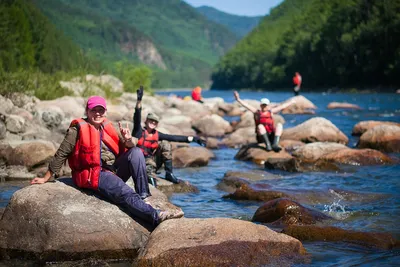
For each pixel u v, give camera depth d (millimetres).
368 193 7387
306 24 106250
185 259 4223
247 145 12125
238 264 4242
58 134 11156
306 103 26391
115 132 5059
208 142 14047
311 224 5762
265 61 113812
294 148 12492
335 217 6109
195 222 4633
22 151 8812
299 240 5129
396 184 8352
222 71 141125
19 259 4676
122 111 16688
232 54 140250
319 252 4715
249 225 4645
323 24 87438
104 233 4715
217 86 147875
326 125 13898
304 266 4328
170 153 8266
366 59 69438
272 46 124000
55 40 39906
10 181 8250
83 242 4652
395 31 64312
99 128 5008
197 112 24156
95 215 4793
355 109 26844
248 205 7023
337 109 27125
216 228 4543
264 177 9055
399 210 6473
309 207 6441
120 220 4840
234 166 10812
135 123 7836
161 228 4586
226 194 7867
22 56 29703
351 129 17234
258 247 4434
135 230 4852
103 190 4934
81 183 4969
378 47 68000
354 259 4527
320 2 114438
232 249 4340
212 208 6848
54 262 4602
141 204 4926
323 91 73875
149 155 7918
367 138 12391
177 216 5000
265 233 4594
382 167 10039
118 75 31469
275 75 97812
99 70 28234
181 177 9438
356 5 77250
